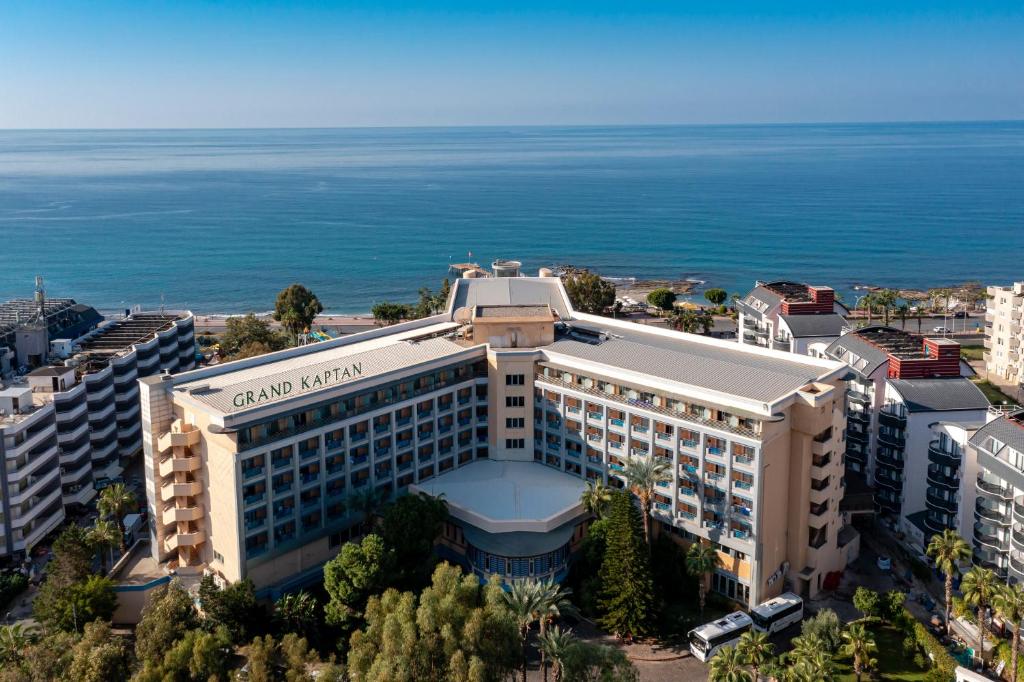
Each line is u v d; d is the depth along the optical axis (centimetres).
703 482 11931
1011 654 9888
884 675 10325
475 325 14075
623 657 9144
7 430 12538
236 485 11056
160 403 11819
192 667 9394
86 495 14838
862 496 13612
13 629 9850
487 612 9406
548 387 13675
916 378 14300
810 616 11644
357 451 12581
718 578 12106
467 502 12638
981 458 11456
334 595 10750
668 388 12169
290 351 13712
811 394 11419
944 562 10494
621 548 11131
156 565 12169
